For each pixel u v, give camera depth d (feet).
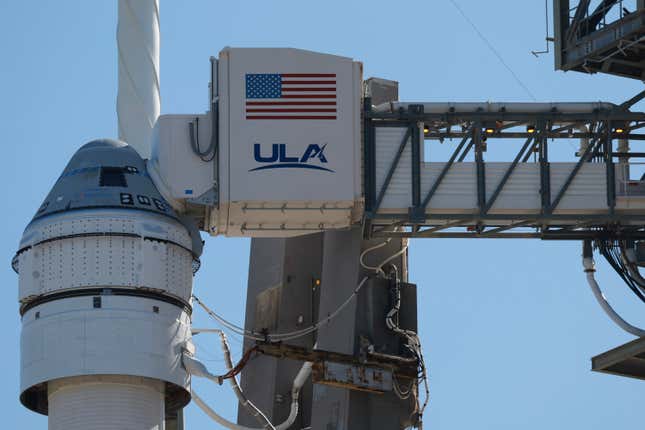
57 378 624.18
